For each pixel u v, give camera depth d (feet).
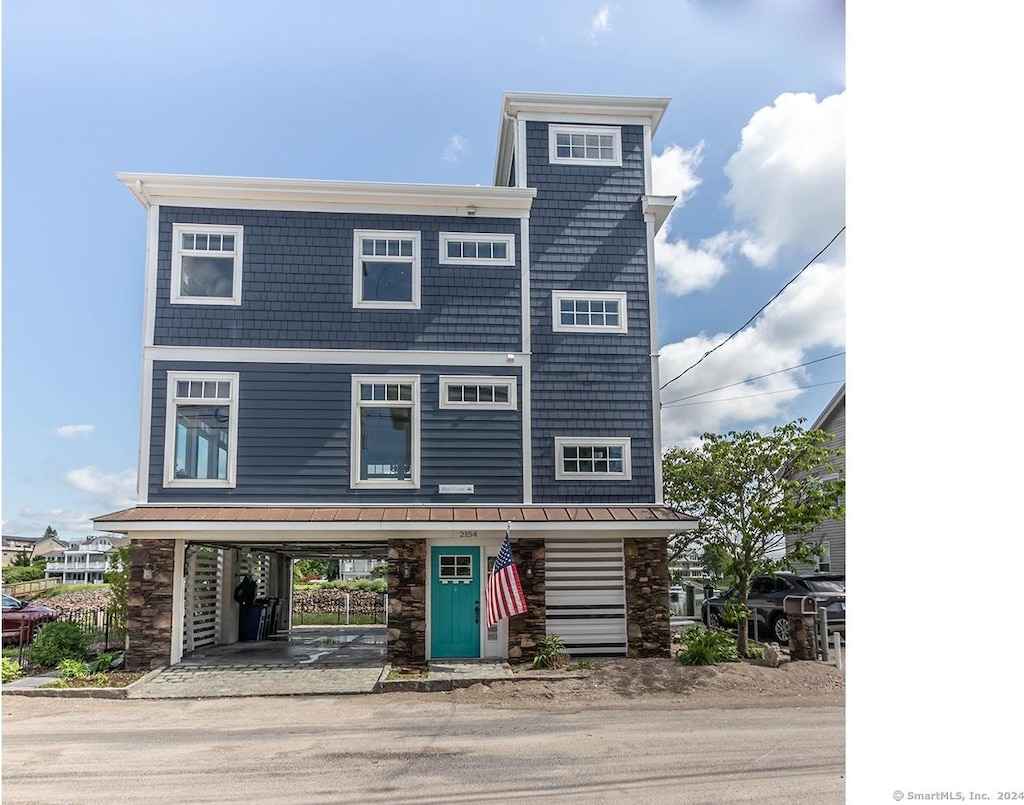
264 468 48.52
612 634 48.91
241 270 49.96
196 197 50.19
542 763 27.45
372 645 58.95
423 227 51.96
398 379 50.29
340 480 48.96
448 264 51.78
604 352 52.19
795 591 55.36
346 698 40.34
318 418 49.37
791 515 47.88
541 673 44.04
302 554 72.08
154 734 32.73
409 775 26.08
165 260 49.57
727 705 37.91
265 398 49.16
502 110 54.44
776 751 28.94
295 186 50.34
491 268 52.13
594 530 47.83
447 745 30.30
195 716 36.42
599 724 33.99
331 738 31.71
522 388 51.19
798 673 43.37
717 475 50.31
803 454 49.67
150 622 46.39
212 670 45.96
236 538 48.06
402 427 50.26
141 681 43.01
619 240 53.47
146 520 45.44
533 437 50.88
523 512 48.39
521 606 44.93
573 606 48.96
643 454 51.60
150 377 48.49
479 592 49.19
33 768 27.40
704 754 28.55
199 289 49.88
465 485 49.83
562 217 53.26
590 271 52.95
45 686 41.98
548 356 51.72
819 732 32.12
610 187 53.93
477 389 51.01
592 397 51.70
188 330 49.11
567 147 54.24
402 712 36.88
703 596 80.59
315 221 51.08
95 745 30.78
